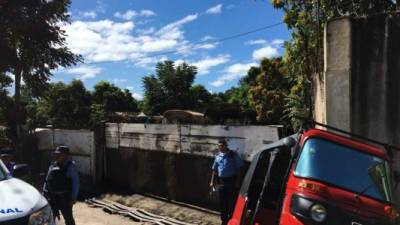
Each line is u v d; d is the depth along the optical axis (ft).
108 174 53.01
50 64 80.48
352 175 16.71
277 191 19.57
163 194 43.42
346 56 26.71
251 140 33.30
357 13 34.40
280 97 97.04
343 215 15.44
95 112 129.80
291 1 46.68
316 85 37.50
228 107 118.83
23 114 88.74
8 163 33.32
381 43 25.80
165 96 172.96
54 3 76.89
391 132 25.27
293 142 18.02
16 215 16.28
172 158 41.96
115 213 40.27
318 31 36.29
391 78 25.45
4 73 81.41
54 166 26.25
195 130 39.01
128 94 200.13
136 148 47.70
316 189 15.81
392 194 17.02
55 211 26.22
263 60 104.58
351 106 26.45
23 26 74.59
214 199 37.14
